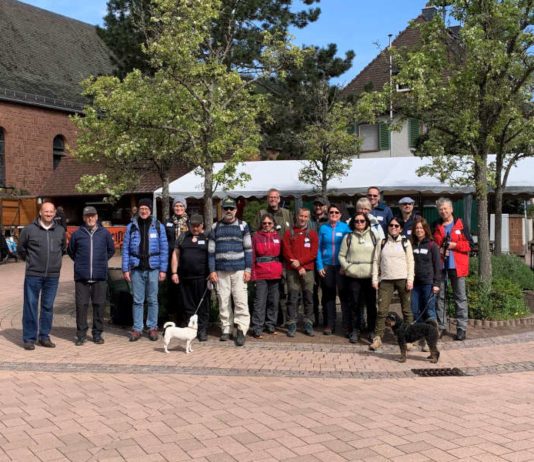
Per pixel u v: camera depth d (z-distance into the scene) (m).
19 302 12.51
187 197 18.42
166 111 10.78
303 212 8.77
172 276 8.64
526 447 4.37
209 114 10.34
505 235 21.27
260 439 4.55
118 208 32.31
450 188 16.64
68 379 6.41
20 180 34.97
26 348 7.93
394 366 7.14
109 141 12.71
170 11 9.79
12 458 4.21
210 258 8.42
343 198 20.05
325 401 5.61
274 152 26.16
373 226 8.37
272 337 8.84
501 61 9.54
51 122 36.75
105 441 4.52
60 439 4.57
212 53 10.74
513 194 17.19
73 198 33.62
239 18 21.03
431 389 6.10
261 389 6.05
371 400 5.66
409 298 8.05
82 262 8.26
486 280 10.25
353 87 29.12
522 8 10.02
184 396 5.76
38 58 39.62
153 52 10.02
